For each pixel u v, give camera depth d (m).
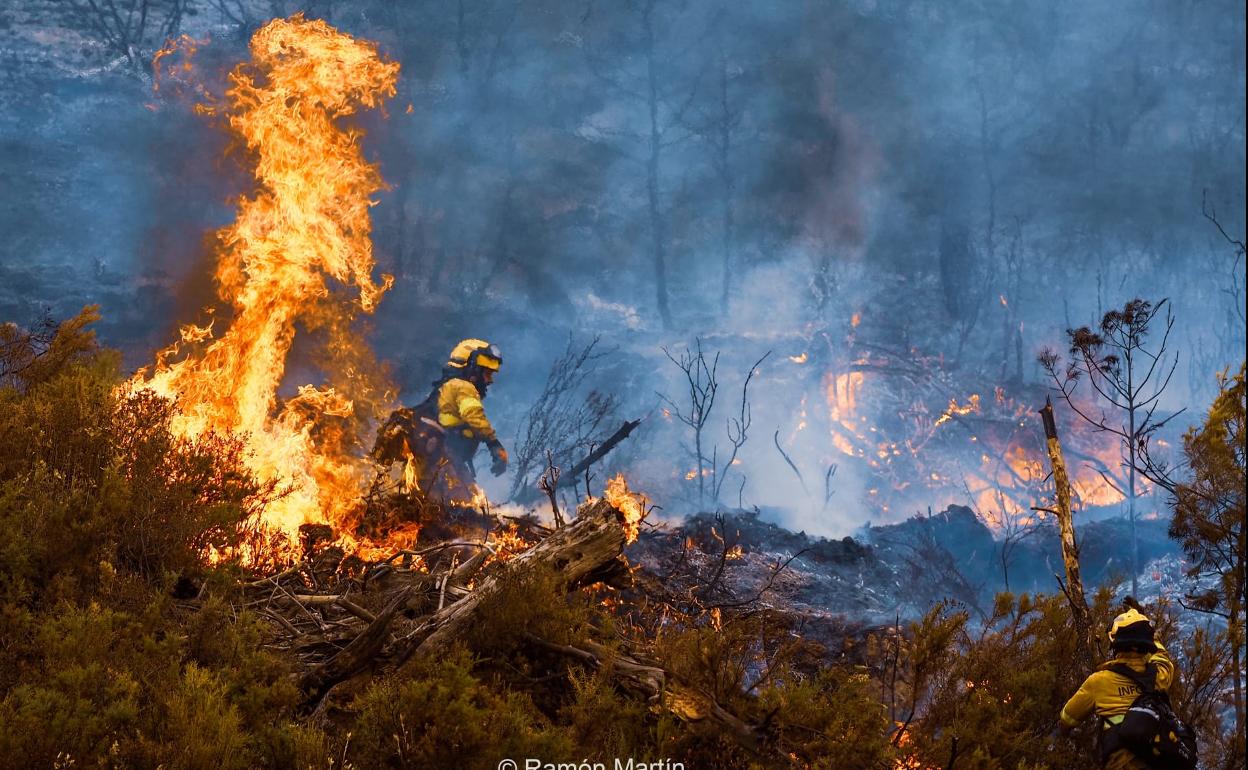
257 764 3.97
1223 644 5.68
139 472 5.64
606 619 5.36
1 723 3.65
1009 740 5.04
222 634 4.75
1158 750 5.06
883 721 4.83
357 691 4.68
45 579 5.02
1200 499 5.75
